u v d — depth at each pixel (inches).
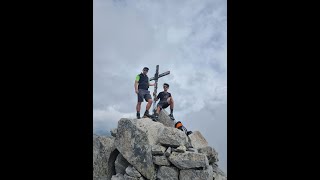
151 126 305.4
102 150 308.3
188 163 258.7
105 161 306.5
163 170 269.6
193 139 326.6
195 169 259.9
